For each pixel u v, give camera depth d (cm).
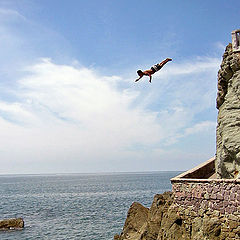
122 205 7888
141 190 12912
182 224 1766
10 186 19125
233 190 1533
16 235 4478
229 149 1805
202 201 1672
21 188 16662
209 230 1581
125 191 12575
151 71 1244
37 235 4478
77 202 8850
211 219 1596
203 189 1677
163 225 1861
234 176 1794
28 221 5634
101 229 4831
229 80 1933
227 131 1836
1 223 4975
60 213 6644
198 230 1659
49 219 5834
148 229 2189
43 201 9312
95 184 19862
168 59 1267
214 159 2248
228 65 1922
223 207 1566
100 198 9844
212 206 1617
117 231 4678
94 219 5744
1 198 10456
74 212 6756
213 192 1623
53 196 11112
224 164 1875
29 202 9062
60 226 5103
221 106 2022
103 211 6831
